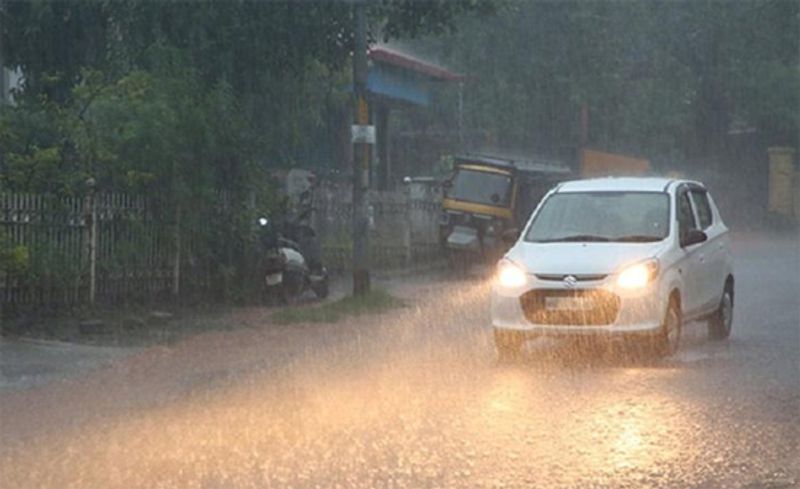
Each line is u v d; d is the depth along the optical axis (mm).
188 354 21578
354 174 30391
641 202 22031
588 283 19844
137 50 31703
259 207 30234
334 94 41594
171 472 12656
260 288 29750
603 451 13602
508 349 20344
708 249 22891
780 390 17484
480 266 42312
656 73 70000
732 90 72312
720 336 23672
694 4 70625
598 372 19172
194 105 28562
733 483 12312
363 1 30125
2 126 26141
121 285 27000
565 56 65375
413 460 13156
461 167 43219
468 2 34469
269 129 34531
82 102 27984
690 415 15617
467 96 65688
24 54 34094
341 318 27219
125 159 27047
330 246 38594
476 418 15391
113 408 16328
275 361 20656
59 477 12500
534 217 22141
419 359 20797
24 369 19703
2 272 23266
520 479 12391
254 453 13500
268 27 32219
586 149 64125
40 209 24750
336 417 15508
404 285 35688
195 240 28797
